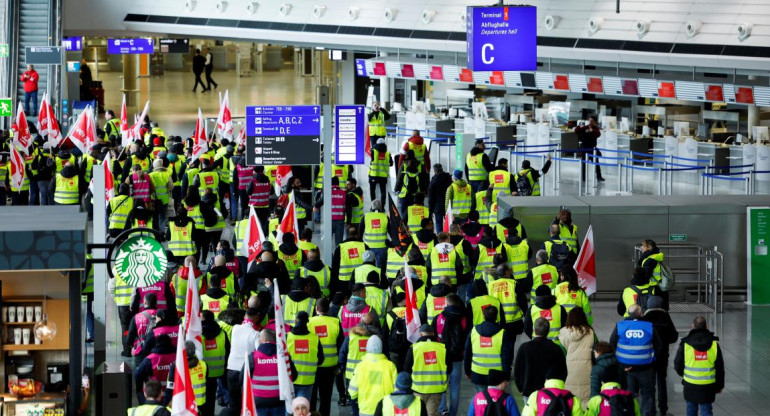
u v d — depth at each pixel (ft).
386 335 50.96
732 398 54.90
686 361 47.14
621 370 45.73
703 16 111.14
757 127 107.34
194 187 76.28
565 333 48.11
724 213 73.36
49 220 45.88
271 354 44.45
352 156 71.26
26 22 146.10
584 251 60.59
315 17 153.17
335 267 61.05
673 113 122.11
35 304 49.80
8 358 49.98
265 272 55.36
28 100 131.34
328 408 48.83
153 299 51.47
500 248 60.34
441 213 85.56
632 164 111.55
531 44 100.89
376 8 147.95
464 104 147.33
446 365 45.98
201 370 44.70
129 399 45.03
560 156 119.34
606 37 119.03
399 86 160.15
